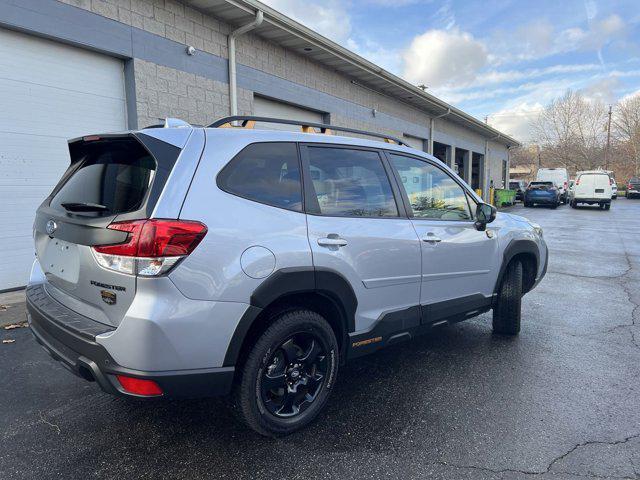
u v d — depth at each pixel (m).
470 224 3.96
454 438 2.75
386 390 3.40
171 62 7.57
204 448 2.62
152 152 2.32
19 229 6.02
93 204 2.45
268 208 2.59
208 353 2.28
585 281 7.39
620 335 4.69
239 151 2.59
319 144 3.04
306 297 2.81
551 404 3.18
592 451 2.61
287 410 2.77
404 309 3.35
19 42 5.81
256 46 9.43
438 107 17.59
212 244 2.27
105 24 6.54
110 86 6.88
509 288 4.54
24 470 2.39
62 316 2.46
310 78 11.16
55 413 3.01
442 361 3.98
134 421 2.92
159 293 2.12
